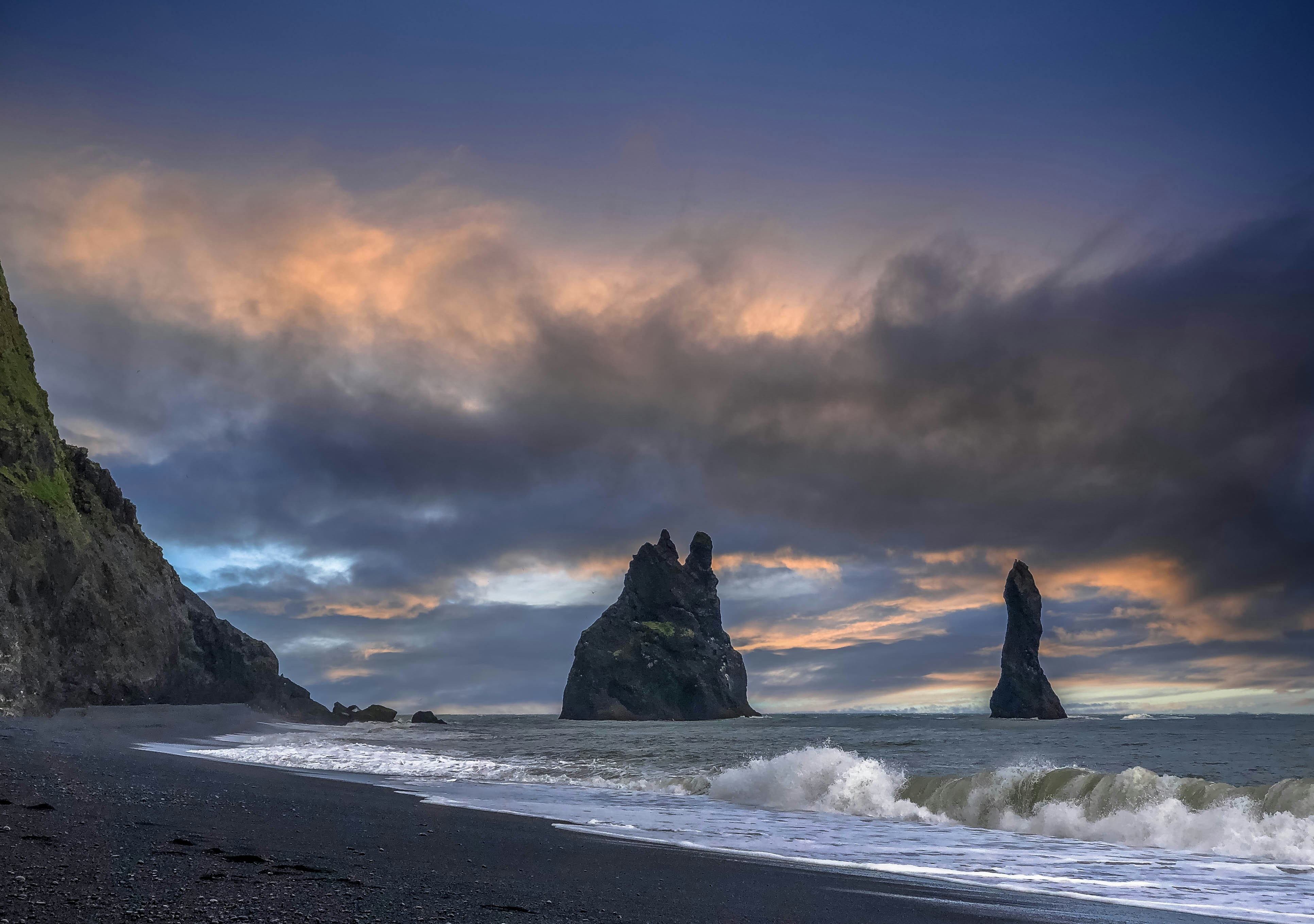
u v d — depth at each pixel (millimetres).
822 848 9266
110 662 34844
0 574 28297
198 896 4254
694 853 8227
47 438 34125
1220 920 5797
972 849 9469
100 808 7688
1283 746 32625
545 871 6395
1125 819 10508
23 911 3709
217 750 24750
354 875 5410
